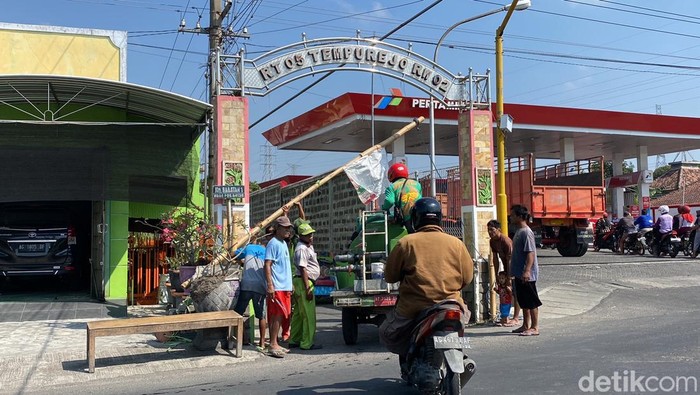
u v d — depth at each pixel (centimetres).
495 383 605
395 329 545
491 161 1151
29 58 1278
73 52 1304
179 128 1275
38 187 1170
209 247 975
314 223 1611
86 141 1209
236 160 1002
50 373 722
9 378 701
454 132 2483
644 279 1466
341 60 1076
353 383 644
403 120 2195
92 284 1333
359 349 860
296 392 611
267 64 1034
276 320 818
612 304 1198
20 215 1312
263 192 2117
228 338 839
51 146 1184
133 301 1327
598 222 2359
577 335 888
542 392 567
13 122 1080
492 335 924
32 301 1265
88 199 1197
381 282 844
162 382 679
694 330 885
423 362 517
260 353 826
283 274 827
